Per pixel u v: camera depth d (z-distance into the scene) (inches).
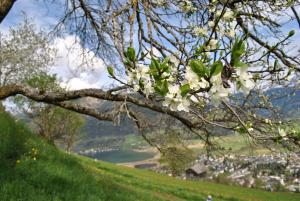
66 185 334.0
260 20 160.1
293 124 103.3
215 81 68.7
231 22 116.9
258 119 104.3
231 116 102.2
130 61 89.4
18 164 341.7
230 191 1533.0
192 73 70.5
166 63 79.7
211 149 160.6
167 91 76.7
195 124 153.8
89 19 253.6
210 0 135.3
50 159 408.5
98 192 355.9
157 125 175.3
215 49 90.0
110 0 190.5
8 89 235.6
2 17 243.3
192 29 150.4
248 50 101.9
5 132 410.0
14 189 279.4
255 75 102.2
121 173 1035.3
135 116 175.8
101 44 252.8
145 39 136.3
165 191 816.9
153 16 145.8
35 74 1024.2
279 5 151.5
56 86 977.5
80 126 1364.4
